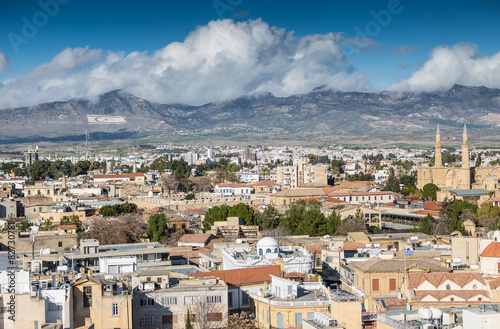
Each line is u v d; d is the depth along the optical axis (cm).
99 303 11444
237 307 13350
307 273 15262
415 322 9862
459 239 16062
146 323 12088
